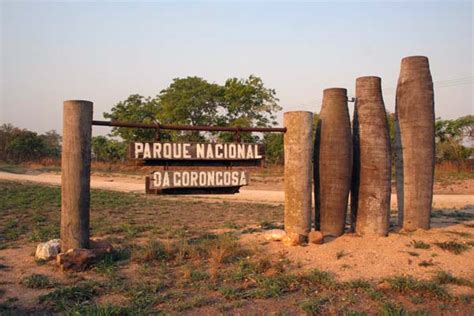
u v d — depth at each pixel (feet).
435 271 22.41
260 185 83.10
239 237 30.25
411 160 29.25
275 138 116.98
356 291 20.20
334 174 27.40
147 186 25.54
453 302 18.98
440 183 78.95
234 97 107.45
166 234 32.96
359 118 28.07
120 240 30.48
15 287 20.66
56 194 62.75
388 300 19.03
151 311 17.92
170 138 108.58
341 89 27.71
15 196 59.41
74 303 18.57
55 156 175.73
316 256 24.80
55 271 22.93
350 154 27.66
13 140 161.79
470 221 36.04
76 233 23.91
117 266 23.61
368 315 17.79
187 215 45.14
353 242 26.58
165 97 110.83
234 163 27.17
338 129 27.32
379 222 27.61
